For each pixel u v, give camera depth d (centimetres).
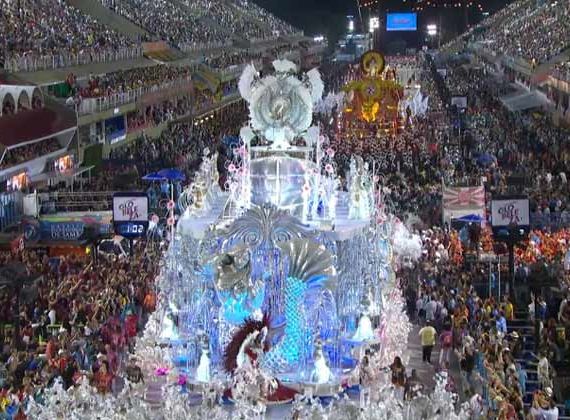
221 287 3000
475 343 3167
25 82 5716
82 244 4419
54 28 7544
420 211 5406
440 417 2316
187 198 3581
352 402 2498
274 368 2948
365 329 3089
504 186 5712
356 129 8900
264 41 15312
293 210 3341
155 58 9106
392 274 3641
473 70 15325
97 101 6581
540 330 3319
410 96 9844
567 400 2886
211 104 10219
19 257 4056
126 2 10594
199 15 13638
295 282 3002
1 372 2786
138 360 3109
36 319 3403
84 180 5725
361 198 3428
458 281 3953
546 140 7500
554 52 9638
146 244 4484
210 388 2728
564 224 4881
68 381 2786
